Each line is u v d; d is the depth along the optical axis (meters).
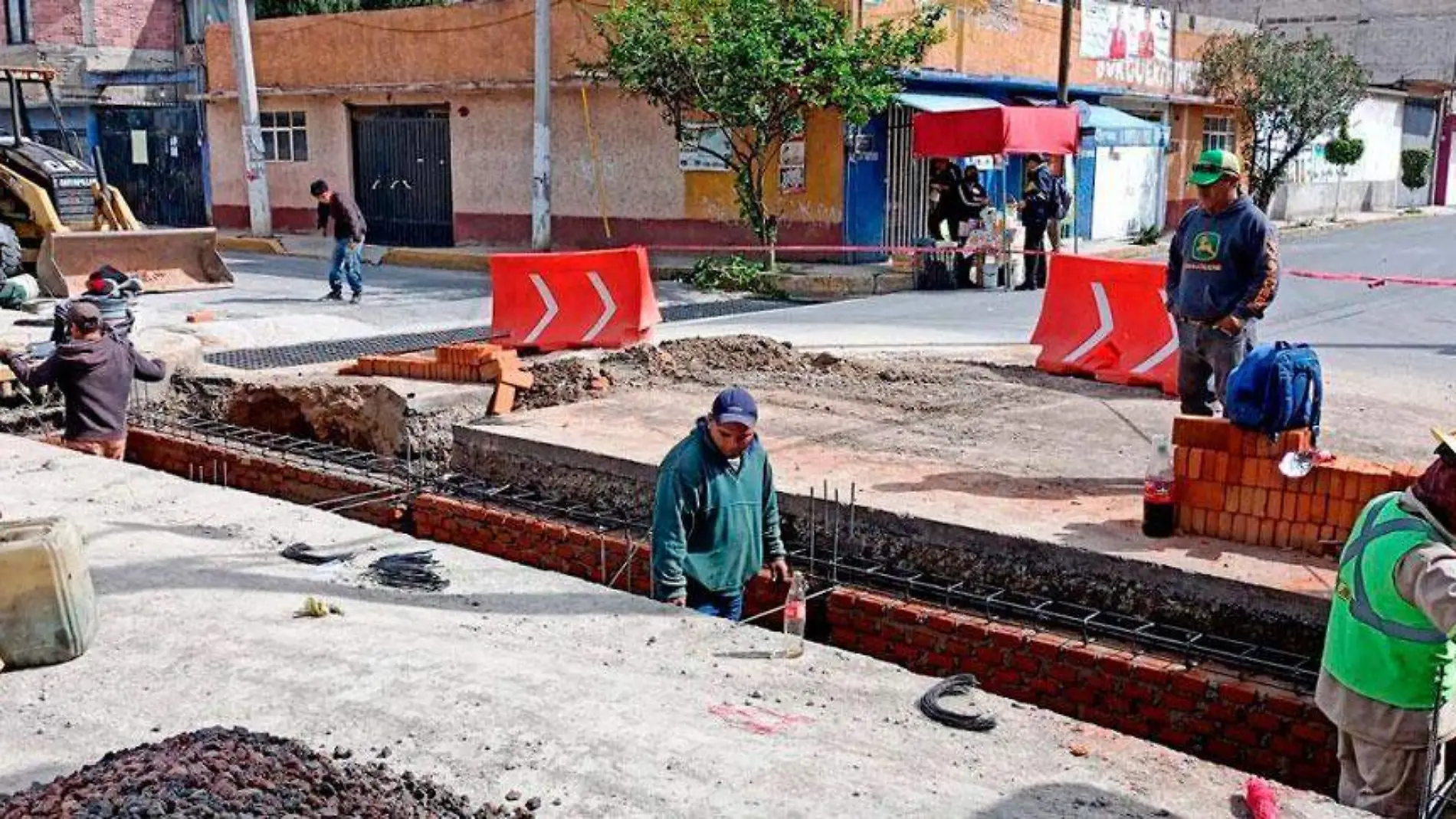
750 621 6.95
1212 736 5.61
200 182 30.53
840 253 20.62
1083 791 3.83
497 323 12.49
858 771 3.93
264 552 6.15
